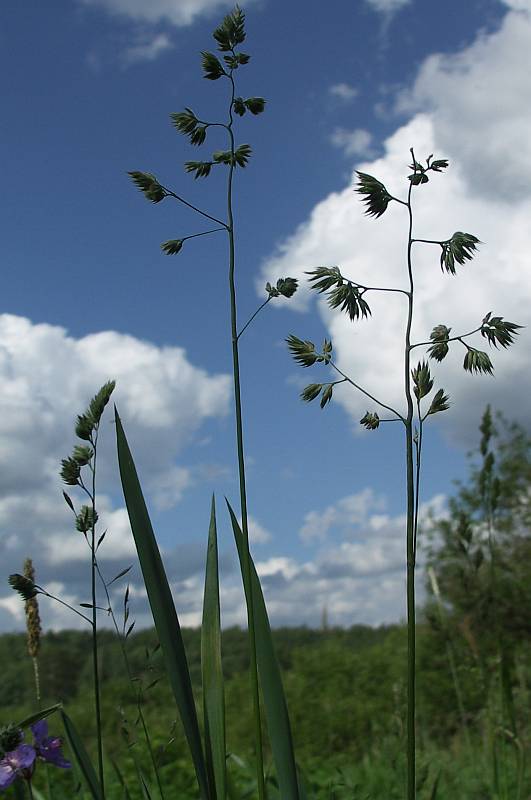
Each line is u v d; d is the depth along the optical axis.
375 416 1.73
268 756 4.70
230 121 2.12
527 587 8.85
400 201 1.77
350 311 1.74
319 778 5.22
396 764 4.65
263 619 2.05
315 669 16.67
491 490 3.28
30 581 2.02
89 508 2.05
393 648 17.94
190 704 1.87
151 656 2.10
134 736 2.13
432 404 1.69
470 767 4.33
